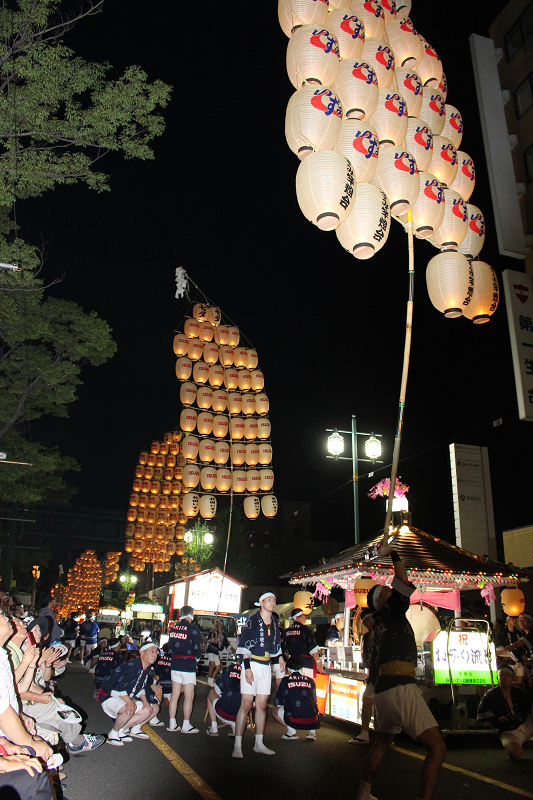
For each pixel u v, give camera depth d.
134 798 5.05
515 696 7.62
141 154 13.92
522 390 12.91
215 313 23.67
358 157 7.12
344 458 17.67
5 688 3.51
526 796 5.28
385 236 7.29
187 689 8.45
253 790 5.34
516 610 11.22
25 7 12.32
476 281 8.24
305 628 8.32
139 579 54.97
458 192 8.41
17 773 3.30
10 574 36.06
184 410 22.50
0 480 24.36
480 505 20.03
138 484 32.56
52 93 13.02
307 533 56.31
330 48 7.21
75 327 22.64
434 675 8.13
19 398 24.53
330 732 8.60
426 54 8.64
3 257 16.64
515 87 20.25
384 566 9.34
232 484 21.97
